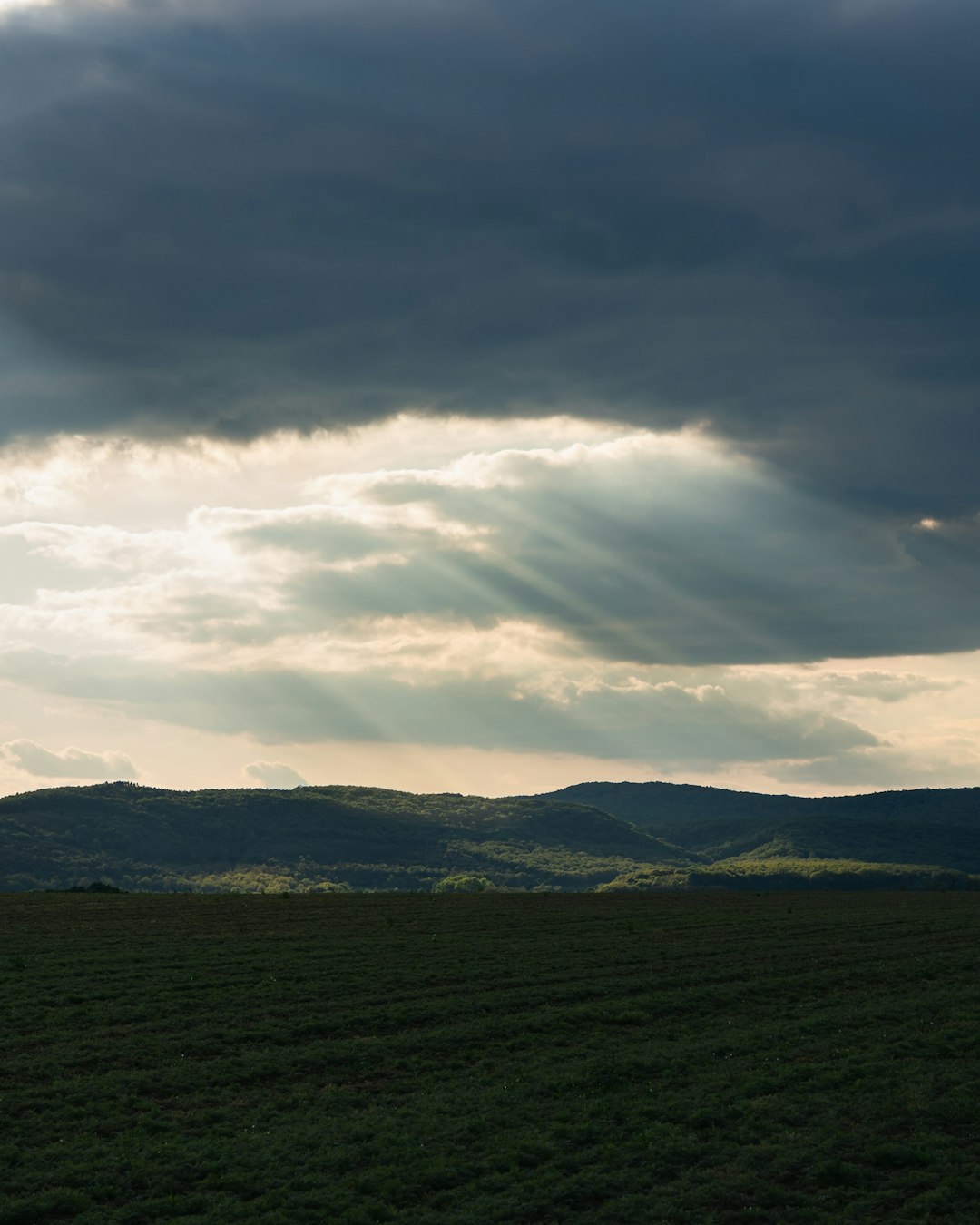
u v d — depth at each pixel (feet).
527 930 212.23
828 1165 78.64
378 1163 81.15
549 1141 85.56
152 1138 86.53
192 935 198.49
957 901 303.68
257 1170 79.51
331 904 271.08
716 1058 111.75
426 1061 110.01
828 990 151.64
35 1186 76.64
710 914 252.21
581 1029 124.88
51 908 247.70
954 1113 90.68
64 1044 112.16
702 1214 71.51
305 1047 113.80
